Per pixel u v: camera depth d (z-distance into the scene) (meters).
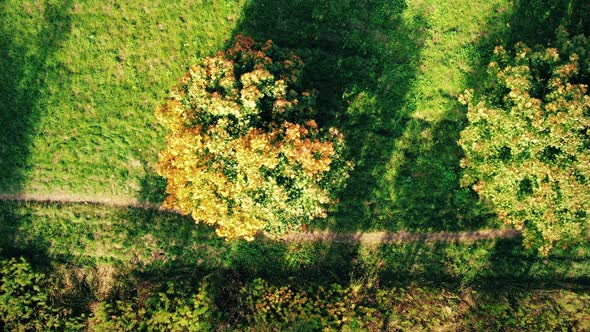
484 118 12.09
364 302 14.27
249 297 14.23
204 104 11.60
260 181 11.08
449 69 14.73
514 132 11.43
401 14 14.76
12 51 14.66
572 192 11.01
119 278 14.77
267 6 14.71
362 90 14.74
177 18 14.77
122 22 14.76
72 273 14.70
